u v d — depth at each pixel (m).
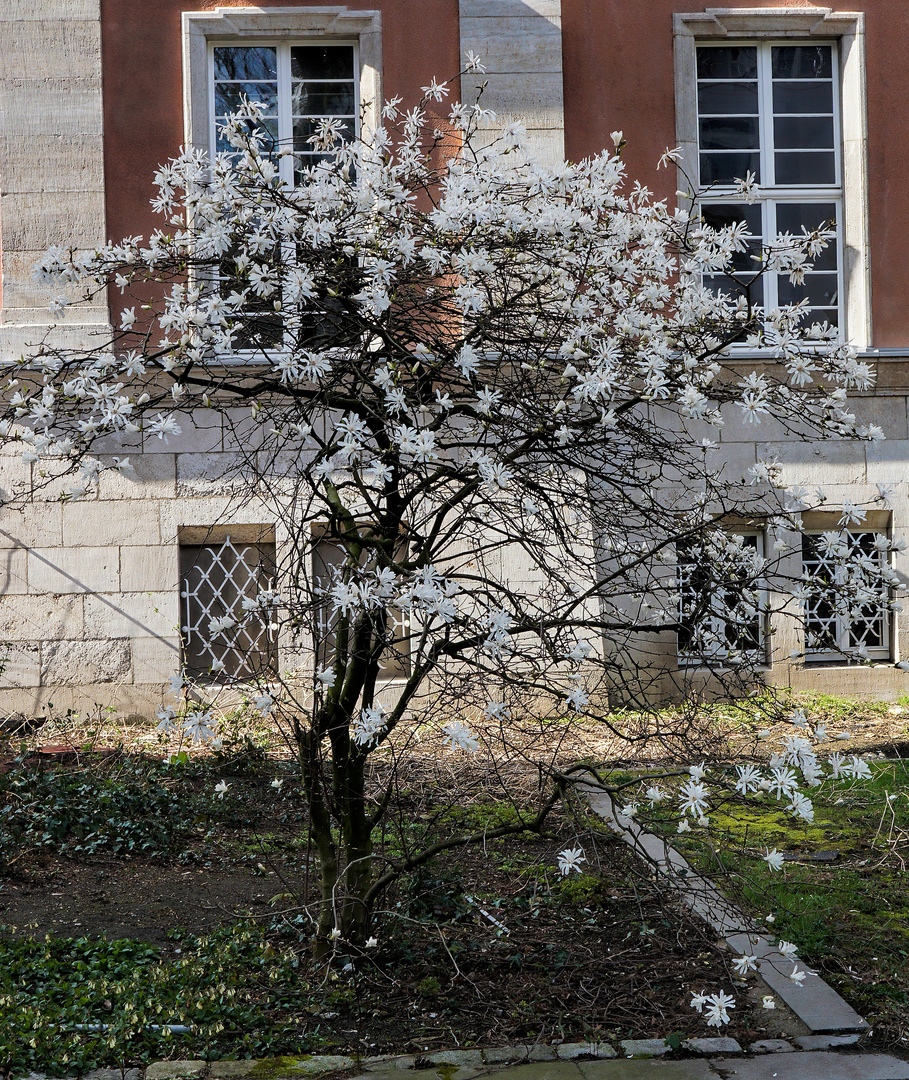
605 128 9.78
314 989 4.20
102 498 9.03
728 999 3.60
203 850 5.89
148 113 9.33
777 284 10.21
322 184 4.50
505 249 4.53
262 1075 3.58
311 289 4.05
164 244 4.68
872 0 10.03
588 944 4.62
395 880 4.99
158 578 9.05
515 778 6.45
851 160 10.05
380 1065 3.65
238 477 8.81
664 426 9.34
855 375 4.77
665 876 4.18
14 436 4.26
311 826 4.46
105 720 8.90
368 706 4.38
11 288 9.04
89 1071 3.57
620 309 4.92
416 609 3.66
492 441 4.56
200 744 7.97
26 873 5.50
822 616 9.69
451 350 4.25
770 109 10.19
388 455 4.15
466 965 4.42
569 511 5.65
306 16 9.41
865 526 9.84
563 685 4.54
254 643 4.48
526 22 9.49
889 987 4.22
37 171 9.16
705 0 9.89
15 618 8.97
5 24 9.16
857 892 5.18
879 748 7.92
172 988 4.12
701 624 4.61
